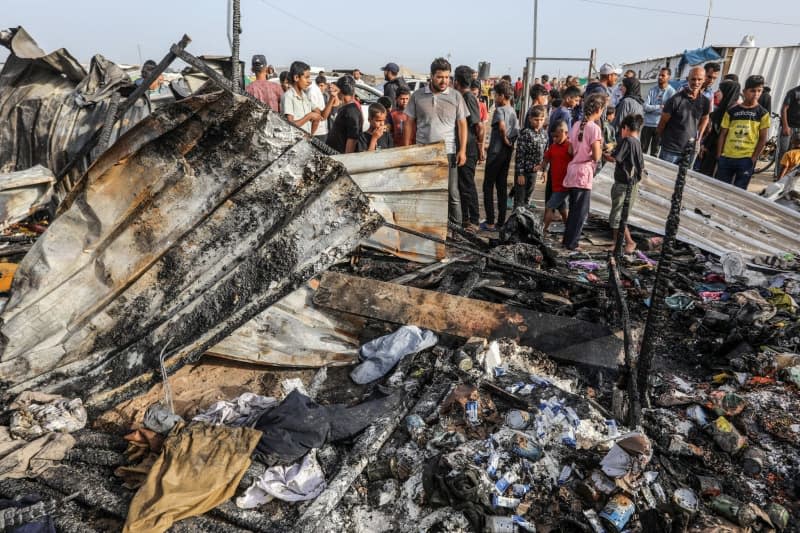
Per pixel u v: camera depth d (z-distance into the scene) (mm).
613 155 6566
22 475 2795
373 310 4160
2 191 5207
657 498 2625
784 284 5445
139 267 3291
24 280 3268
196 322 3355
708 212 7078
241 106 2912
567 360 3844
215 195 3150
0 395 3295
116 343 3402
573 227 6621
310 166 3064
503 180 7574
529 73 13398
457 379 3480
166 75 10375
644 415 3291
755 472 2895
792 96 9281
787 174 7824
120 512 2525
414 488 2713
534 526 2459
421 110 6312
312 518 2479
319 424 2949
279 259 3266
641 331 4262
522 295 4824
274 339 3885
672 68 17141
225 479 2611
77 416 3193
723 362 3990
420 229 5480
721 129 7891
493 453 2818
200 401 3496
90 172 3109
